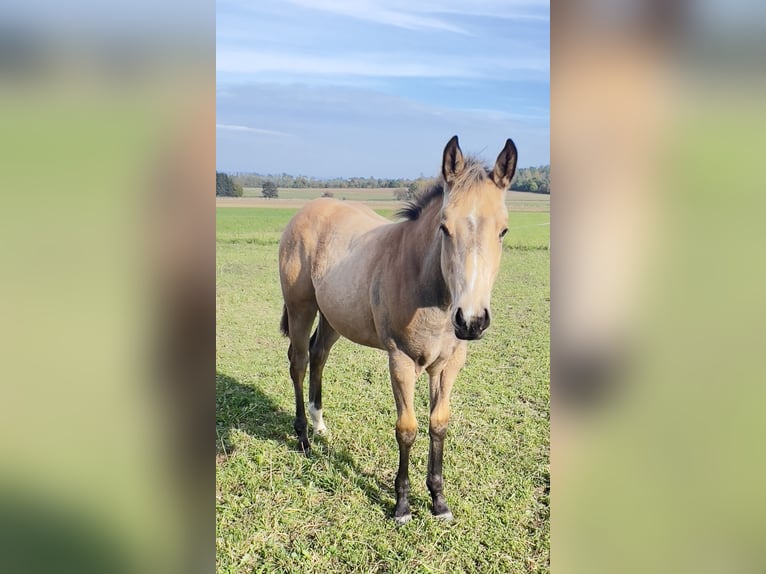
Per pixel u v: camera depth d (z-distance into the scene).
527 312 8.02
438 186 3.16
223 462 4.01
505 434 4.41
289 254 4.30
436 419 3.41
